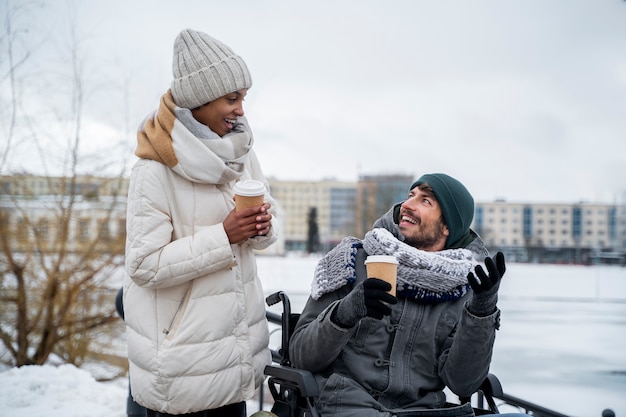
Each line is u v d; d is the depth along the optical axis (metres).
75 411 4.60
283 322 2.75
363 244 2.82
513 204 95.31
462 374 2.58
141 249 2.52
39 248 9.97
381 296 2.35
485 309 2.50
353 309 2.38
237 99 2.67
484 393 2.72
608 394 14.87
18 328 9.92
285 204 102.38
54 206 10.04
